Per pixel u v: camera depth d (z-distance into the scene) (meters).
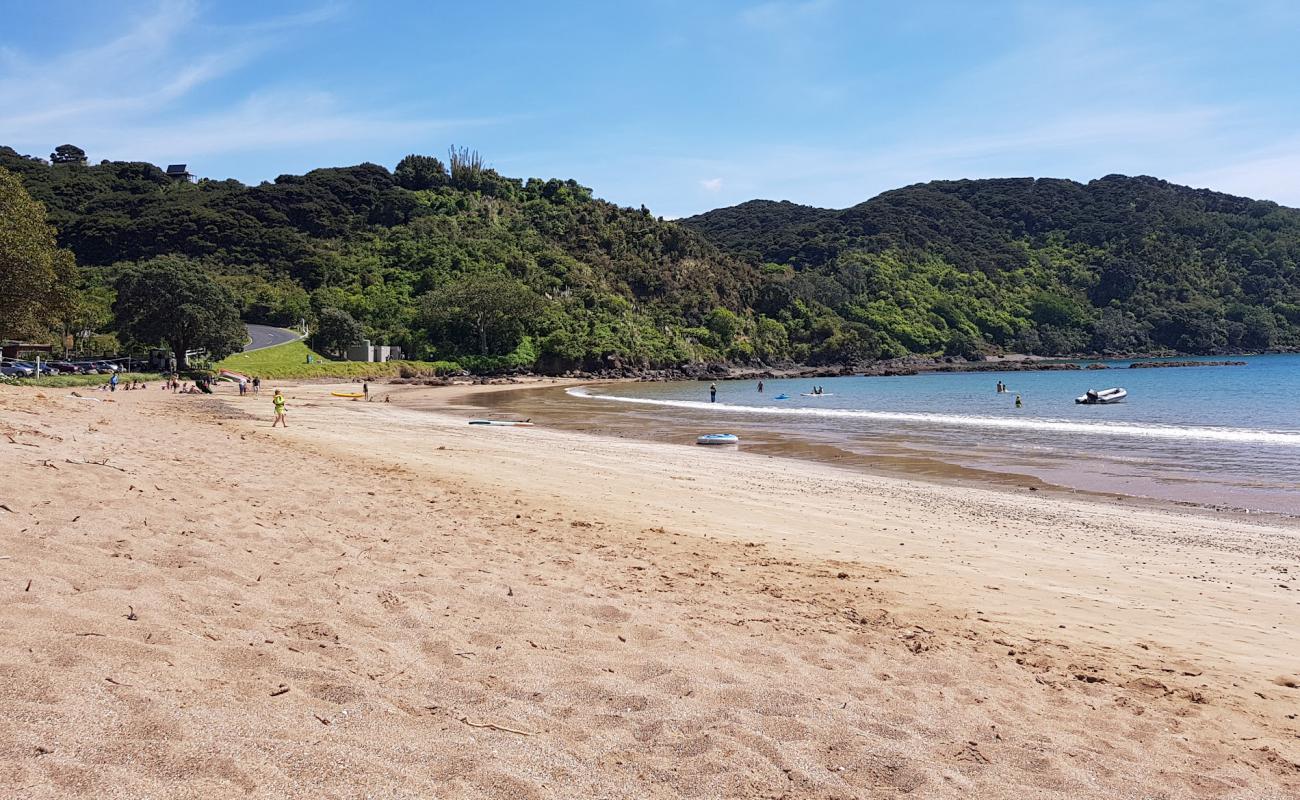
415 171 168.88
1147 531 14.38
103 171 173.25
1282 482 20.33
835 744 4.80
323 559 7.68
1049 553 12.47
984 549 12.58
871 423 38.81
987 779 4.57
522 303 107.00
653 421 40.66
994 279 170.38
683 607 7.68
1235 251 173.88
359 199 155.75
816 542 12.46
